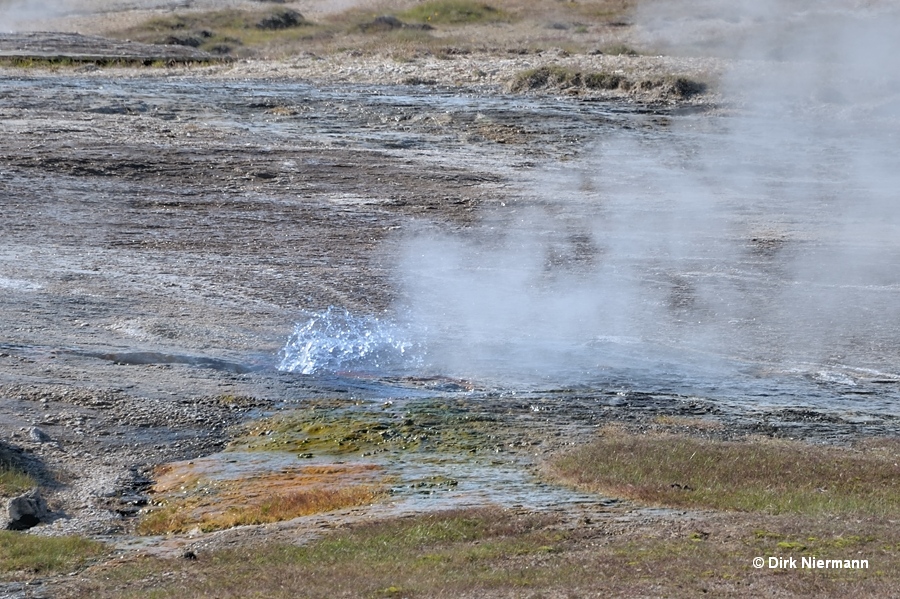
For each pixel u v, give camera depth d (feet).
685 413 163.73
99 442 146.92
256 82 545.44
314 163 354.33
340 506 120.26
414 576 89.10
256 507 121.49
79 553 105.29
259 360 183.73
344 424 153.69
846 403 172.45
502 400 167.22
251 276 234.58
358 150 378.32
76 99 455.22
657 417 160.45
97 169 329.93
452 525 106.93
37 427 149.18
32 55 600.39
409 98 495.82
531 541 101.04
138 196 304.71
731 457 135.44
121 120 413.59
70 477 135.13
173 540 112.37
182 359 181.16
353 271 241.76
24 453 140.56
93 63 592.60
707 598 81.56
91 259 242.99
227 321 203.31
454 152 382.22
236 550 102.27
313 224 282.36
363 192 319.27
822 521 106.11
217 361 181.27
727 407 167.73
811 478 127.24
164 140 379.55
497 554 96.12
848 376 186.91
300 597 84.74
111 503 126.93
